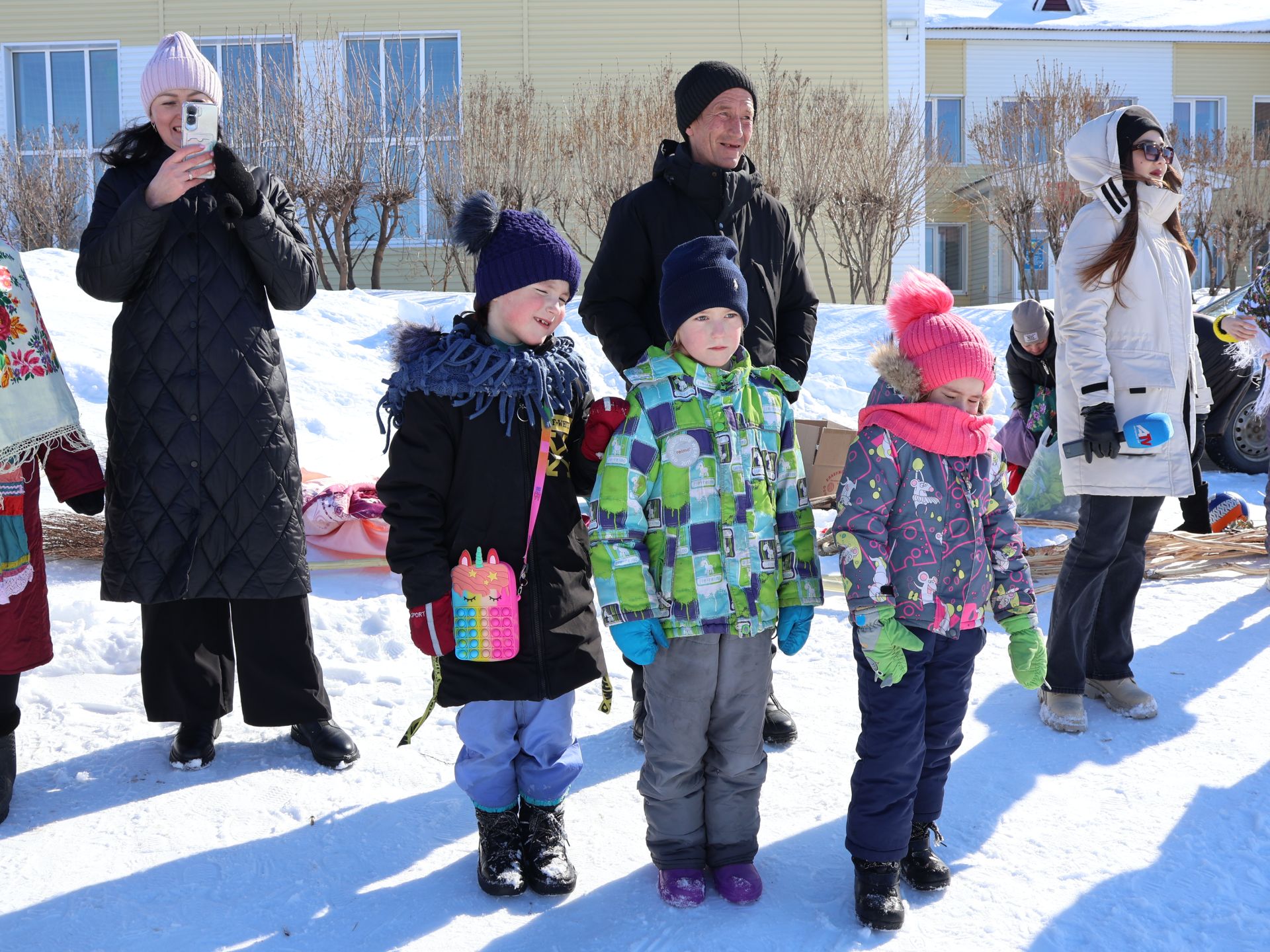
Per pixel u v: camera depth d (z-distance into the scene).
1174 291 3.65
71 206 16.03
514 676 2.71
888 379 2.74
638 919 2.62
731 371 2.81
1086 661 3.84
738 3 17.64
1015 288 24.20
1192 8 27.84
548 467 2.81
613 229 3.64
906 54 17.83
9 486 3.09
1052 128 19.64
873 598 2.60
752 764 2.72
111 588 3.26
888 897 2.58
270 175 3.53
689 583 2.63
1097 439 3.47
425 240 16.14
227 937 2.56
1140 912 2.62
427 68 17.67
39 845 2.95
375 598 4.84
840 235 16.03
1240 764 3.36
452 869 2.88
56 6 17.86
